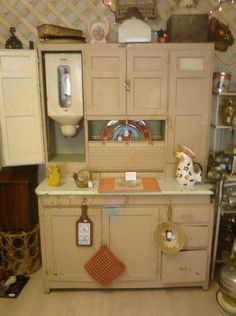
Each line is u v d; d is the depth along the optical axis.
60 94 2.00
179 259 1.95
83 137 2.31
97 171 2.08
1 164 2.32
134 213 1.90
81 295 1.98
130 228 1.92
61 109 1.99
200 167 1.99
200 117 1.98
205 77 1.92
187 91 1.94
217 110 2.11
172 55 1.89
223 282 1.80
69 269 1.97
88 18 2.21
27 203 2.15
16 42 2.08
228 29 2.19
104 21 2.04
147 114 1.97
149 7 2.09
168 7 2.19
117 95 1.95
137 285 2.00
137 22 1.88
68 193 1.85
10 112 2.01
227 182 2.05
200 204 1.91
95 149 2.04
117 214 1.90
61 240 1.93
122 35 1.89
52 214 1.90
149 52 1.89
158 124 2.20
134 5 2.09
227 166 2.06
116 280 1.98
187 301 1.93
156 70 1.91
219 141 2.35
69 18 2.23
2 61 1.94
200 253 1.95
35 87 1.99
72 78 1.95
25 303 1.91
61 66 1.95
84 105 1.97
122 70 1.91
